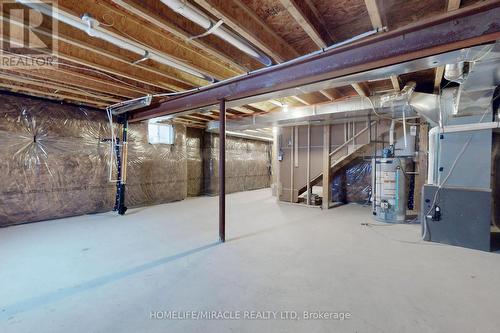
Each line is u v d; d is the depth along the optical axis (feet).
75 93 12.65
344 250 9.67
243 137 28.45
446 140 10.49
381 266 8.22
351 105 13.34
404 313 5.77
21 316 5.68
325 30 7.20
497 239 10.87
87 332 5.18
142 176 18.51
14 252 9.33
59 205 14.43
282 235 11.57
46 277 7.47
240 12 6.34
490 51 6.08
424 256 9.07
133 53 8.65
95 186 15.90
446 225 10.38
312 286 6.97
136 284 7.09
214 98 11.03
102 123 16.26
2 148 12.53
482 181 9.86
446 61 6.76
